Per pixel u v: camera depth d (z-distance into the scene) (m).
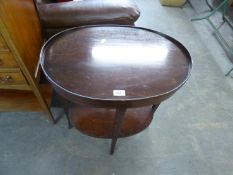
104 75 0.92
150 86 0.90
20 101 1.37
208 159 1.28
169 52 1.05
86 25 1.20
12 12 0.85
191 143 1.34
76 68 0.94
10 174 1.15
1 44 0.84
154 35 1.14
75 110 1.23
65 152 1.25
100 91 0.86
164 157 1.27
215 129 1.43
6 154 1.22
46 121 1.38
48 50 1.00
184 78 0.94
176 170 1.22
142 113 1.26
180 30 2.27
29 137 1.30
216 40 2.17
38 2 1.29
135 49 1.05
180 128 1.41
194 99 1.59
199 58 1.95
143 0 2.67
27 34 1.03
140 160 1.25
